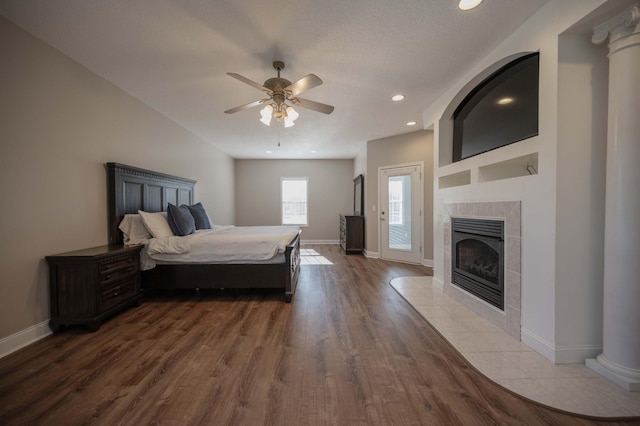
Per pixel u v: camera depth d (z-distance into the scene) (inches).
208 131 193.6
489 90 103.0
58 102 93.3
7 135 78.0
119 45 90.0
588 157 69.3
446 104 125.3
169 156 165.3
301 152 269.3
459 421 52.5
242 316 105.4
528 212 78.6
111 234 115.8
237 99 135.2
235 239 124.4
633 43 59.4
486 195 97.7
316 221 306.2
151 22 78.6
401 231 212.5
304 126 183.5
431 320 99.6
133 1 70.2
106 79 114.1
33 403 57.6
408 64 102.3
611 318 64.0
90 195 107.0
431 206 195.5
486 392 60.8
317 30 82.7
